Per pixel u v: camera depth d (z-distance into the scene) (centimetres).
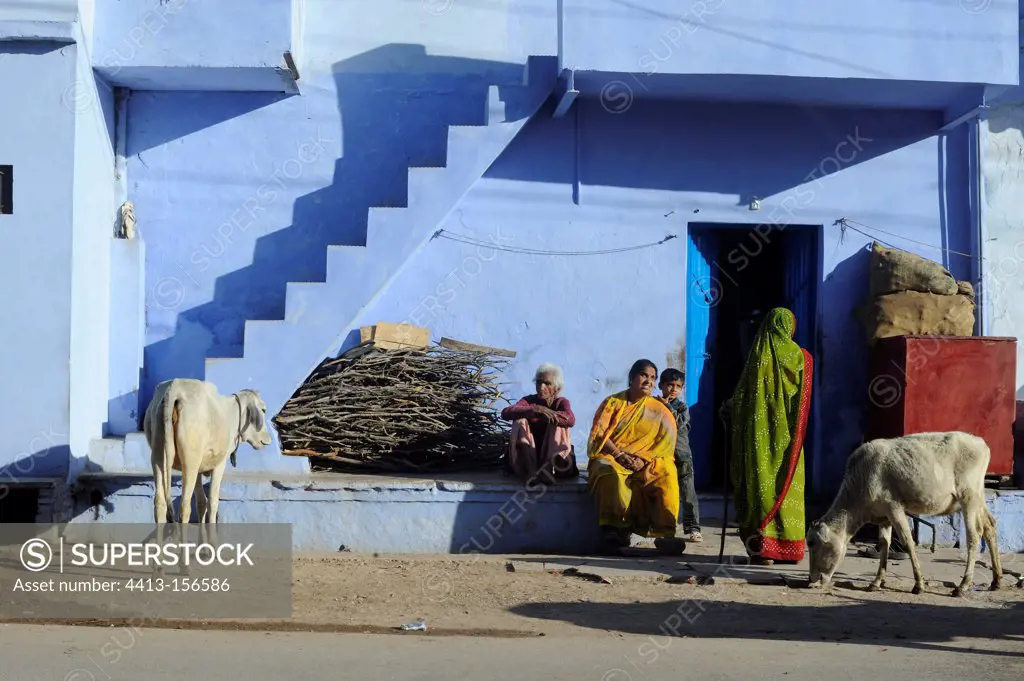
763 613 794
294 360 1111
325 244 1225
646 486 1002
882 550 888
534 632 727
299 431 1099
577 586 869
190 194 1221
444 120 1238
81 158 1098
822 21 1131
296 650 654
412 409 1120
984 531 888
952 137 1258
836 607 816
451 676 596
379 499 1031
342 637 698
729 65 1123
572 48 1116
